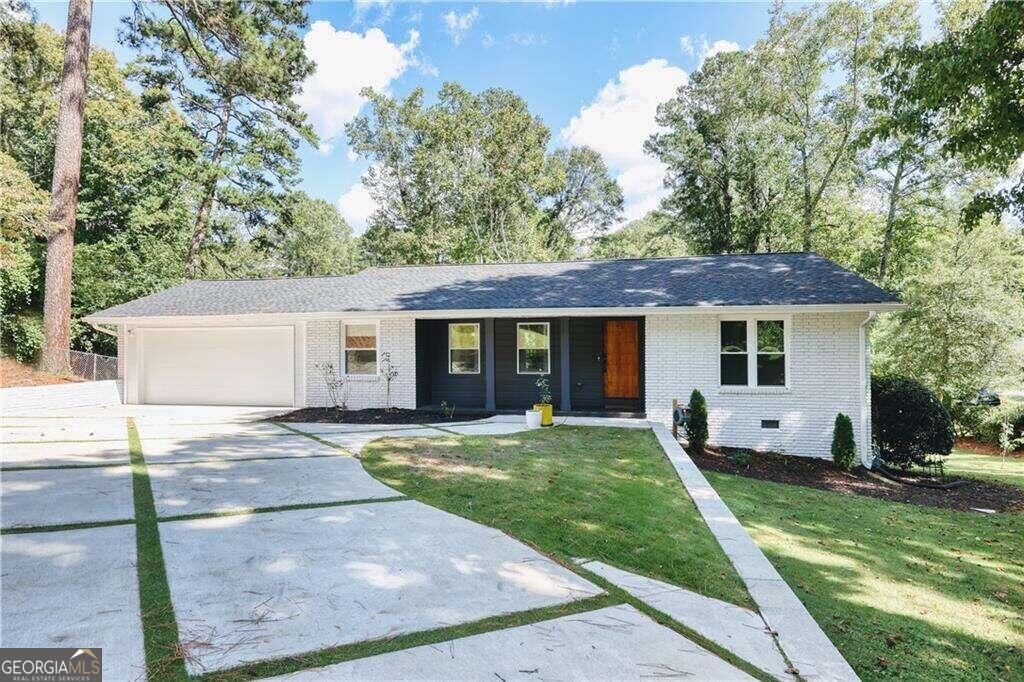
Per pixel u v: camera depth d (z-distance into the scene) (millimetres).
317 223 51438
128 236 21781
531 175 34406
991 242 19219
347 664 2842
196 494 6016
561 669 2873
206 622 3240
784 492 8648
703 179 28219
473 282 14820
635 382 13461
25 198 15133
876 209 23391
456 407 14078
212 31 20078
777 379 11266
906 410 11602
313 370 14156
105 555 4230
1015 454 15984
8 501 5668
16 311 18828
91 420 11961
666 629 3414
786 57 23469
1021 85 8500
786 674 3035
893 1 20172
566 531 5176
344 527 5004
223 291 16562
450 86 36781
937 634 4301
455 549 4551
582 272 14625
